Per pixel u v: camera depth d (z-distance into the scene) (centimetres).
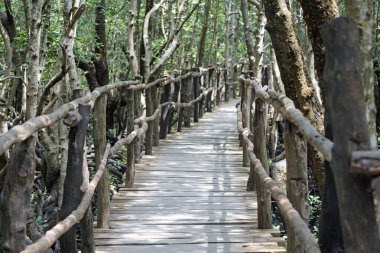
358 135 196
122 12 1520
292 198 371
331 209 265
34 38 593
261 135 596
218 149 956
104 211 530
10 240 274
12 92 773
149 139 897
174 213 583
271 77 1097
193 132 1143
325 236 269
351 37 201
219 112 1543
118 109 1151
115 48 1548
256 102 596
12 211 275
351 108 197
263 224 530
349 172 196
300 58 570
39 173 897
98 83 1137
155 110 964
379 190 205
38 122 296
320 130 562
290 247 375
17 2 1107
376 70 990
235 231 524
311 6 500
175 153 916
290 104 359
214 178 742
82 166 395
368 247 194
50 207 837
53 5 1124
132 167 690
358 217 195
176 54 1902
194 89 1296
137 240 495
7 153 539
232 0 2147
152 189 682
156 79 1059
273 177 859
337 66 201
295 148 370
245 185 706
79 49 1066
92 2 1140
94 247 450
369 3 438
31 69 591
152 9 1120
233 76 1991
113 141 1165
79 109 394
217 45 2375
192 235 510
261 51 1030
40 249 282
